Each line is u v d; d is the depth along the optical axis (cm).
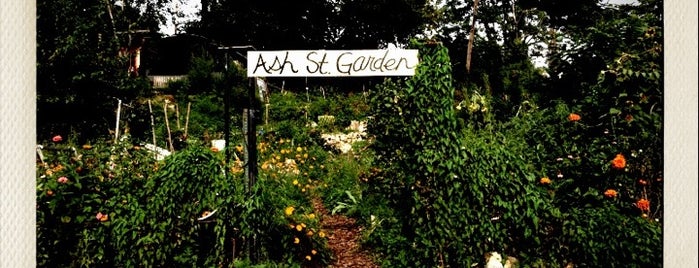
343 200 566
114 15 1367
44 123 873
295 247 378
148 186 334
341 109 1433
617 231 316
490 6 2641
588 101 432
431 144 337
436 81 340
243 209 341
